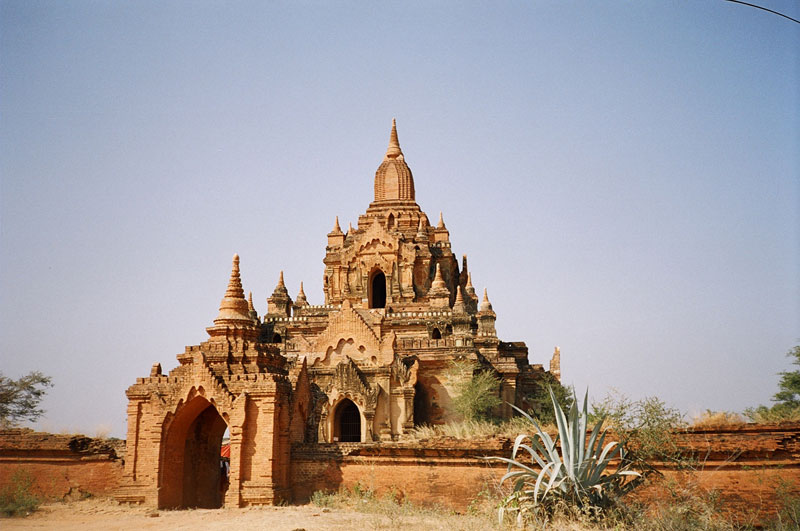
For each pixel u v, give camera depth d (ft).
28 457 129.90
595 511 88.07
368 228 251.39
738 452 100.07
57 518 111.65
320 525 95.96
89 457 129.49
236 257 142.20
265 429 123.03
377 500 115.75
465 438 118.42
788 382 164.04
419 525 96.37
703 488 100.42
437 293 230.89
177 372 132.36
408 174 279.49
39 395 171.22
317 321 219.00
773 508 96.89
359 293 243.81
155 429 126.52
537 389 201.16
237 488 120.98
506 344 217.97
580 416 104.58
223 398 124.98
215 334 137.08
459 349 188.55
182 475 130.72
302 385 137.80
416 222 268.41
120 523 106.01
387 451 122.11
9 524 105.70
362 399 171.53
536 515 88.89
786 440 99.40
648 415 101.65
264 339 218.59
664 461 100.22
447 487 116.06
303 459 127.44
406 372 178.50
